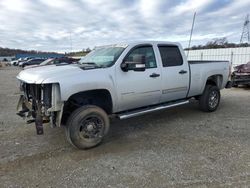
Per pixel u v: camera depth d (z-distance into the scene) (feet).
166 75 18.43
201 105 22.54
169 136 16.62
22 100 16.93
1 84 50.29
